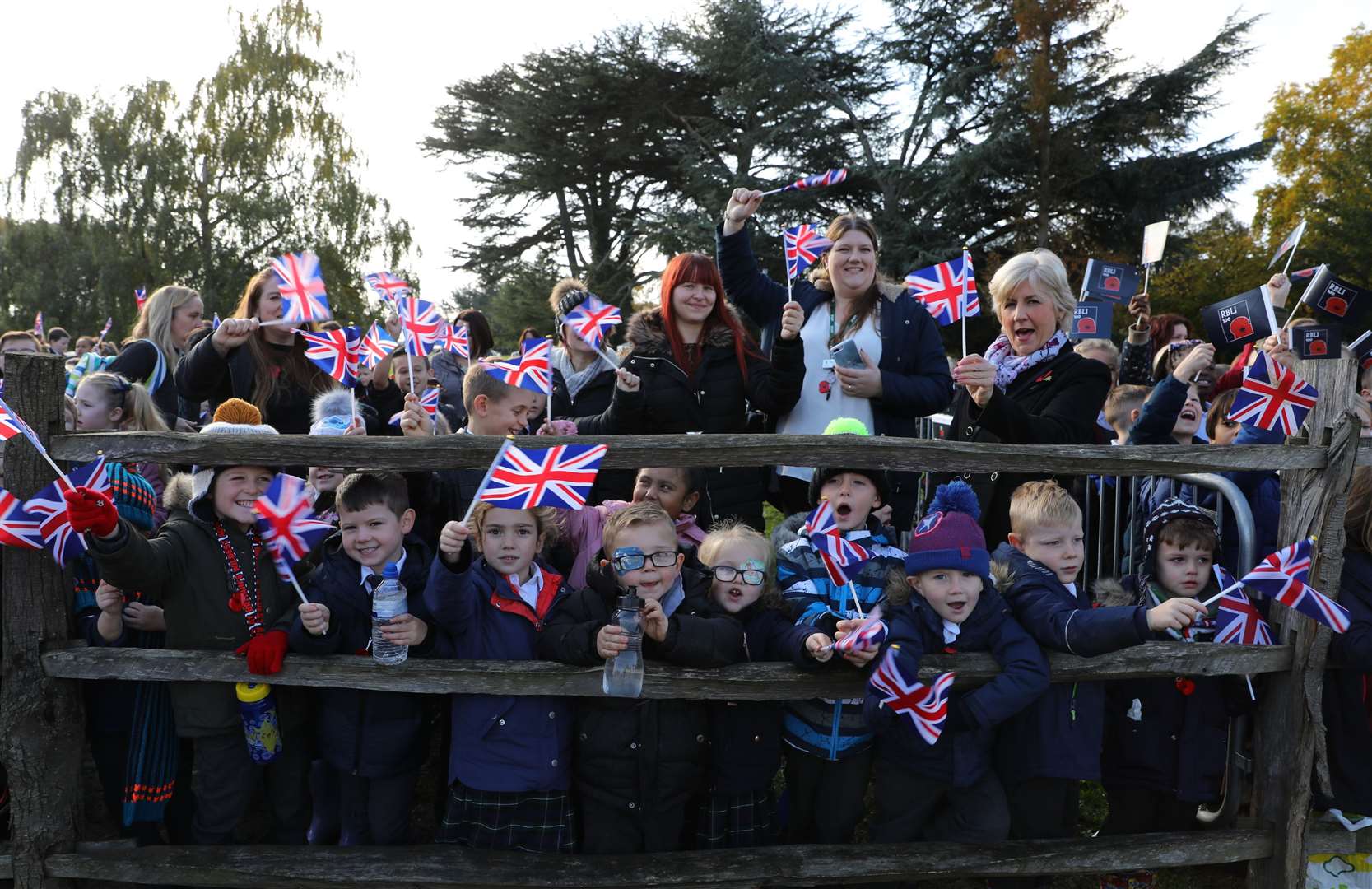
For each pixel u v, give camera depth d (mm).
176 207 27453
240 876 3076
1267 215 25484
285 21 28672
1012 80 23859
